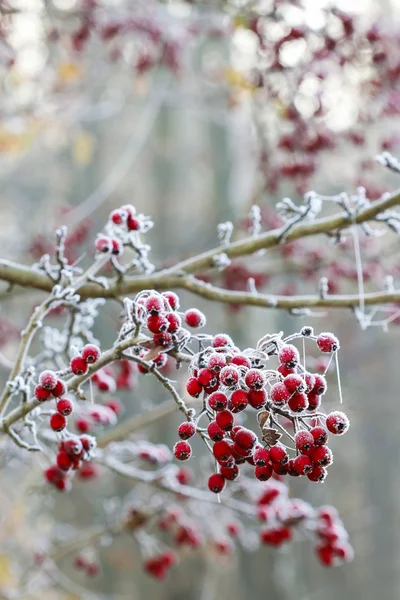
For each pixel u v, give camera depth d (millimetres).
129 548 10680
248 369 1591
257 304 3012
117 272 2971
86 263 6781
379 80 4574
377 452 14859
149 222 2727
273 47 4422
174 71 5859
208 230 10938
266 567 9570
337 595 14531
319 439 1573
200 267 3068
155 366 1889
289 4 4359
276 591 9570
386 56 4441
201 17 5629
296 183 5062
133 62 5734
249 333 10047
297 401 1555
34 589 4859
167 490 3566
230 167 11062
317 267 4957
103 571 11203
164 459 3699
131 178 14703
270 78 4645
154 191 13727
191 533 4227
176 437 10633
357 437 15766
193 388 1638
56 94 6027
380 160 2721
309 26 4344
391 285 3008
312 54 4383
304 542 13867
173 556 4340
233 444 1678
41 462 3752
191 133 15672
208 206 12945
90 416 3254
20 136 5770
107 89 7906
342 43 4363
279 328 10383
